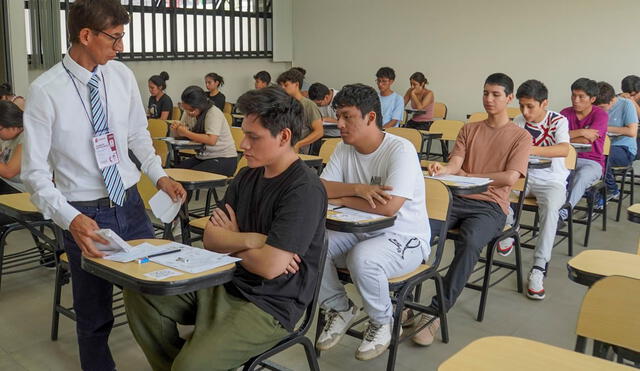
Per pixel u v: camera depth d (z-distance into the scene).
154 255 1.63
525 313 3.02
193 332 1.64
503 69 7.88
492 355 1.09
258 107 1.65
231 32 8.84
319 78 9.70
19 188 3.34
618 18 6.91
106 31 1.74
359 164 2.42
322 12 9.46
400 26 8.72
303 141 4.82
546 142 3.69
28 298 3.10
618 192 5.28
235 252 1.71
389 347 2.37
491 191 2.94
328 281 2.30
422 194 2.36
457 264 2.66
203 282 1.48
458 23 8.18
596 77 7.17
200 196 5.53
